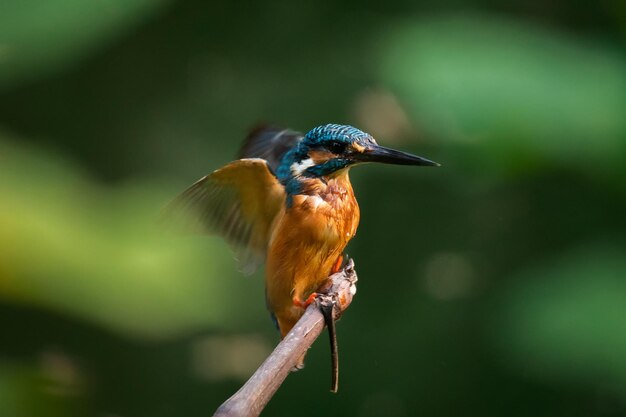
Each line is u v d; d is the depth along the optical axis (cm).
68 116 1298
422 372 1304
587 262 948
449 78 891
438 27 973
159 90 1340
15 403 575
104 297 469
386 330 1323
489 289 1302
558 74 929
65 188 525
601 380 893
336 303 513
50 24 677
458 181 1262
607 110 900
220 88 1357
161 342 1210
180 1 1302
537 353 884
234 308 1212
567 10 1273
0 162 519
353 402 1305
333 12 1345
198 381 1254
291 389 1323
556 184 1270
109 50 1291
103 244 489
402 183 1312
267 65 1363
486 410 1277
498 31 971
